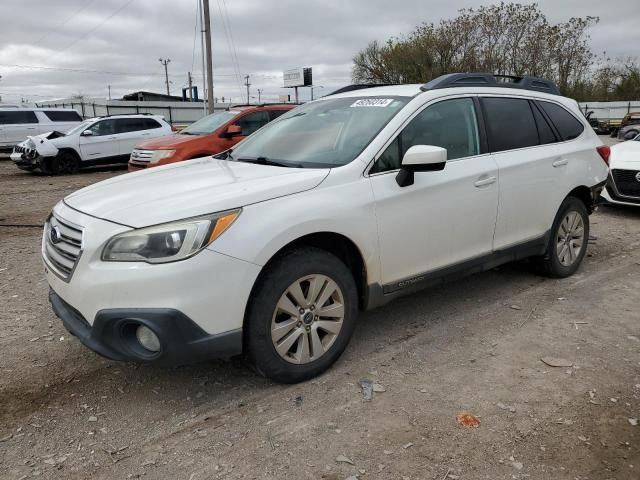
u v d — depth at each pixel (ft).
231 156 14.16
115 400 10.43
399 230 11.71
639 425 9.44
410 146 12.23
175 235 8.98
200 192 10.03
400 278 12.07
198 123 38.29
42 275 18.04
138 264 8.93
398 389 10.64
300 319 10.53
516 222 14.55
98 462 8.66
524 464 8.47
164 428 9.52
